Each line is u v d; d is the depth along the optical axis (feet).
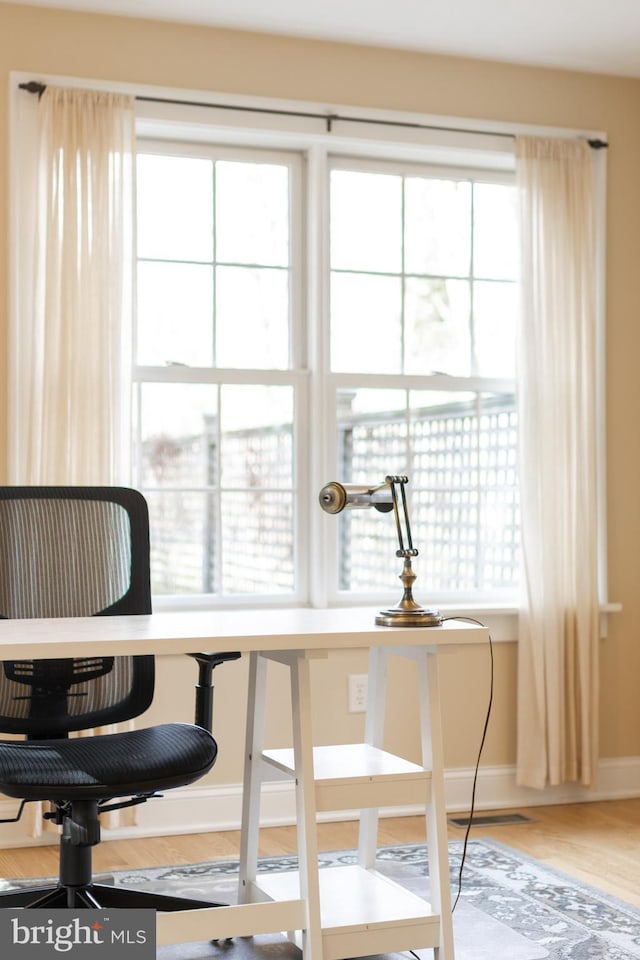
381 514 14.12
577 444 13.87
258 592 13.55
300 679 7.87
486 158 14.05
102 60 12.46
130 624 8.16
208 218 13.46
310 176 13.53
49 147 11.97
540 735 13.53
